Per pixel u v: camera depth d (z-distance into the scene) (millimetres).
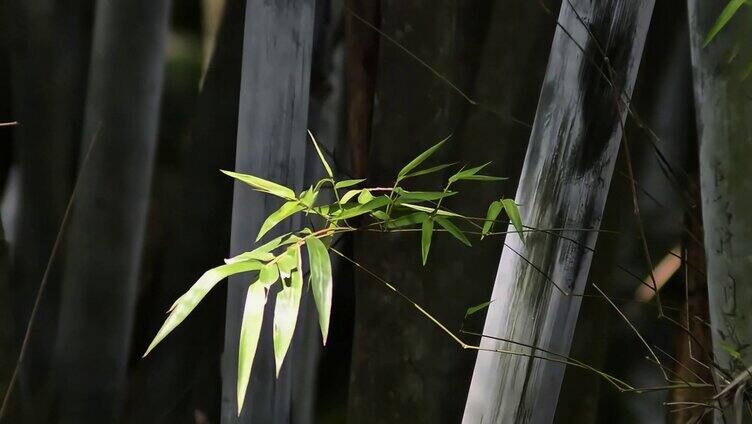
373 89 2783
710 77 2191
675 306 2756
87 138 2793
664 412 2770
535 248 2314
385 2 2721
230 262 2188
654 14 2707
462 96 2693
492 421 2342
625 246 2750
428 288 2721
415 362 2730
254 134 2479
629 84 2305
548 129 2309
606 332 2768
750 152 2162
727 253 2191
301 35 2480
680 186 2660
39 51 2848
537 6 2658
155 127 2803
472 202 2701
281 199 2494
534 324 2320
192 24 2832
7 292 2791
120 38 2756
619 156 2707
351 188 2811
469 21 2684
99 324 2828
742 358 2195
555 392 2354
